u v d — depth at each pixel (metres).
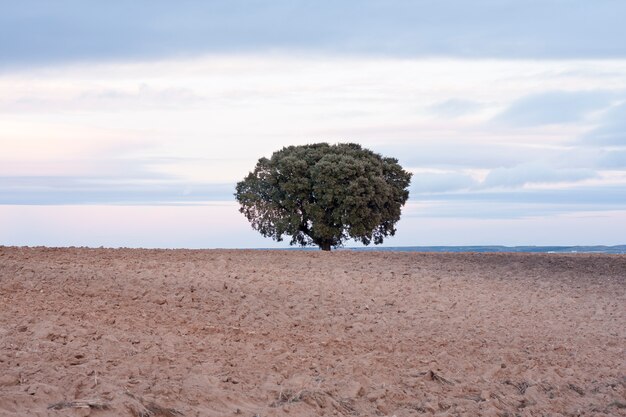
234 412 7.49
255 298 15.09
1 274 14.66
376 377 9.73
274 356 10.12
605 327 15.71
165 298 13.85
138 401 6.97
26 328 9.52
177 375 8.36
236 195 41.09
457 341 12.94
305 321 13.50
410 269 22.48
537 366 11.78
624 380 11.55
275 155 40.62
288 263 22.06
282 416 7.62
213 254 23.00
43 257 18.86
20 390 6.84
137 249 23.55
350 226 39.06
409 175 42.16
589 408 10.10
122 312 11.87
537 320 16.00
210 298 14.54
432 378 10.11
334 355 10.77
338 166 38.41
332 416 8.01
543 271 23.81
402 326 14.02
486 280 21.31
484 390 9.91
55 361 8.09
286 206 39.53
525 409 9.48
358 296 17.06
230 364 9.33
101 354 8.74
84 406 6.51
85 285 14.22
